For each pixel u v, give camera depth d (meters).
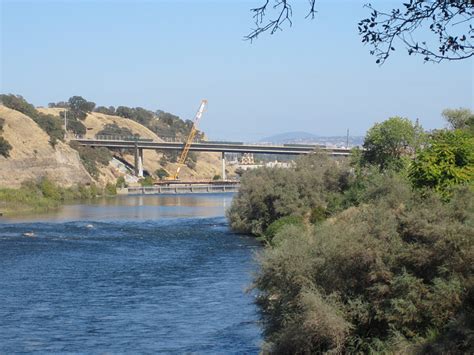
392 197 25.03
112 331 30.47
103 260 53.69
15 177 138.62
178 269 48.75
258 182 73.00
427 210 21.98
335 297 21.95
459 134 37.16
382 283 21.36
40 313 34.28
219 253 57.62
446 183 33.97
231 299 37.19
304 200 69.19
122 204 132.25
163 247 62.56
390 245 21.53
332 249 22.78
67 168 155.75
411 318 20.09
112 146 197.00
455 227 20.12
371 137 73.81
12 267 49.62
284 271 24.48
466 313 18.77
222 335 29.42
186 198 158.38
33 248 60.69
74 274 46.66
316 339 22.05
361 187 61.84
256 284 26.39
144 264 51.47
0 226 80.75
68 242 65.88
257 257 28.03
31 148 148.12
